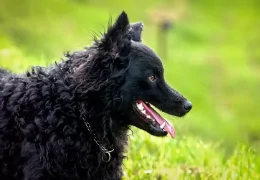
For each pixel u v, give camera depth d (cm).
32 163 728
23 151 734
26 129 734
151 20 6875
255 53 7006
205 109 4803
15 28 4094
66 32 4750
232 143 3494
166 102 791
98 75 741
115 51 743
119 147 791
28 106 745
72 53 791
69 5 5741
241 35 7744
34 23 4462
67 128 734
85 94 742
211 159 1081
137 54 763
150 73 766
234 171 988
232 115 4884
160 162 1011
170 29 7150
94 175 756
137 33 828
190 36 7256
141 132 1122
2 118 752
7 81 786
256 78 5991
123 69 750
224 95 5344
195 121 4041
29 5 4750
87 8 6094
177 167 988
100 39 759
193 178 974
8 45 2303
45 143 729
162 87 786
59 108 739
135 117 773
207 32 7575
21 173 742
